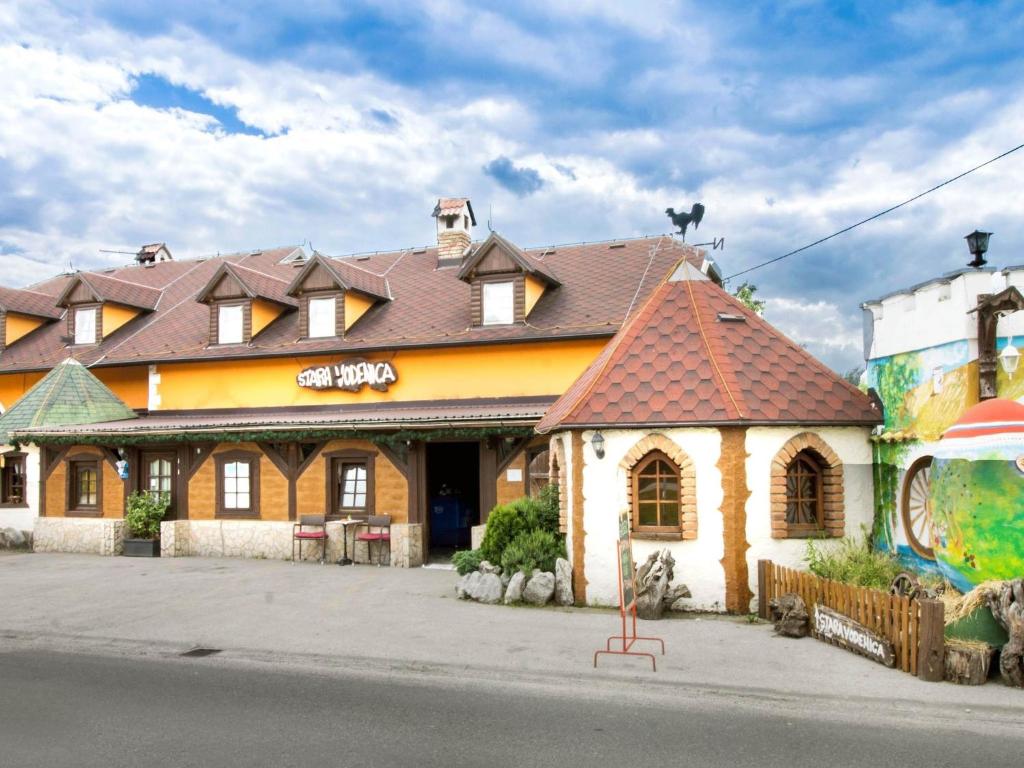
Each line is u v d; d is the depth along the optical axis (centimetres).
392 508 1820
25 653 1030
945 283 1082
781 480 1202
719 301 1403
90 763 648
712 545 1197
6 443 2139
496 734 708
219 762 648
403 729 722
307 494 1900
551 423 1312
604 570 1252
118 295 2555
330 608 1268
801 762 642
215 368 2231
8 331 2641
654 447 1230
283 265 2769
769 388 1255
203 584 1523
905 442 1155
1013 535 884
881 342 1259
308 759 653
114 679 898
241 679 893
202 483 2003
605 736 702
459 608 1253
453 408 1911
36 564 1848
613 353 1346
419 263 2519
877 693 809
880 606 928
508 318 1998
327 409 2086
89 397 2239
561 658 949
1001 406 912
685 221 2088
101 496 2117
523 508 1406
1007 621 838
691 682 852
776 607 1071
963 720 739
